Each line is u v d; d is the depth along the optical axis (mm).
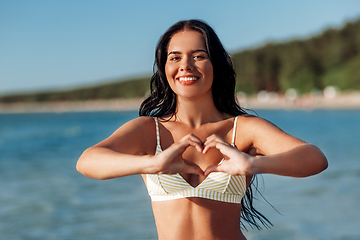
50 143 21484
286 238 5043
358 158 11055
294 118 38094
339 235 5137
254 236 5113
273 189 7535
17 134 31250
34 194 7980
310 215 5898
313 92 75500
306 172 1520
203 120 1939
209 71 1814
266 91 84375
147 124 1905
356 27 74875
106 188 8320
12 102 155750
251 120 1874
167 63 1860
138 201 7172
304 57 78500
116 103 132625
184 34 1817
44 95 155125
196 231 1816
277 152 1707
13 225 5969
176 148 1491
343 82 70688
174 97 1985
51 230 5699
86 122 51281
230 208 1858
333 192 7215
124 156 1548
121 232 5551
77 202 7227
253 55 84438
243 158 1465
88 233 5562
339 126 25484
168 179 1836
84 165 1604
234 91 1992
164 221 1876
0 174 10617
